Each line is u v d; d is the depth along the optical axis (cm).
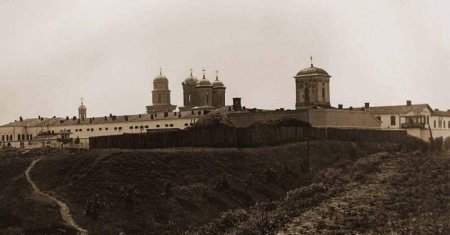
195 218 7119
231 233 6425
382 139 12950
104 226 6562
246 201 7900
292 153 10369
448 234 5850
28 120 18900
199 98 17038
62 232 6384
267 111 13362
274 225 6575
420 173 8994
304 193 8019
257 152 9844
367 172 9394
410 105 15162
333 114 12950
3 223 6781
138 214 6950
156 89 18225
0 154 11594
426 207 6956
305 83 14375
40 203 7000
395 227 6203
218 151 9244
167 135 10106
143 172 7900
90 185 7431
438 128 15438
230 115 13788
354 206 7194
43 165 8444
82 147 13575
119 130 16488
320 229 6312
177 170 8269
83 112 19775
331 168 9969
